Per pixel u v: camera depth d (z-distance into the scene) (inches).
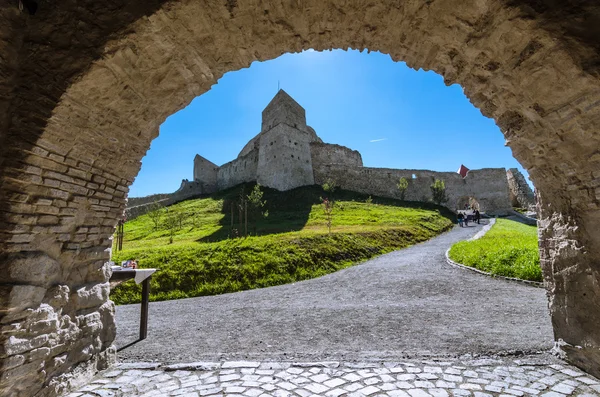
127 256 482.9
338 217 995.3
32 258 120.0
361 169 1590.8
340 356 175.5
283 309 292.2
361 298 321.7
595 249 129.9
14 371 110.0
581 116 115.4
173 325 255.1
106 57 122.4
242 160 1711.4
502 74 131.6
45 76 119.3
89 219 151.6
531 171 157.3
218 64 158.7
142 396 134.1
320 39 153.9
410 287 353.7
